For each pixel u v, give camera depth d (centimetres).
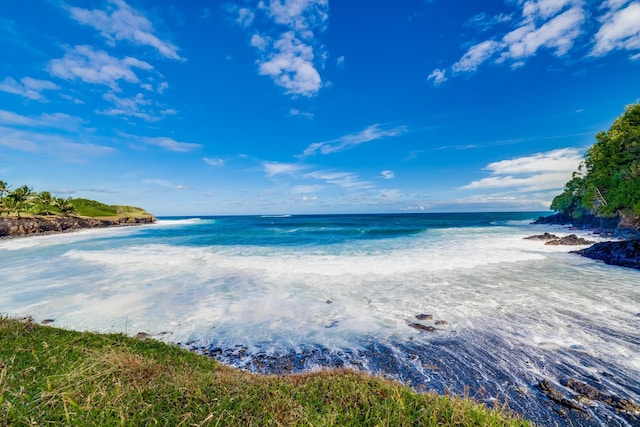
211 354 773
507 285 1344
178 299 1195
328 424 321
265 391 413
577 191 5894
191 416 330
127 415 315
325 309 1080
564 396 566
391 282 1415
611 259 1833
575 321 920
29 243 3481
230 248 2517
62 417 311
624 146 4284
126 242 3219
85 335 691
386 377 642
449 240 2984
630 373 640
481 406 390
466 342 807
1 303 1148
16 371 438
